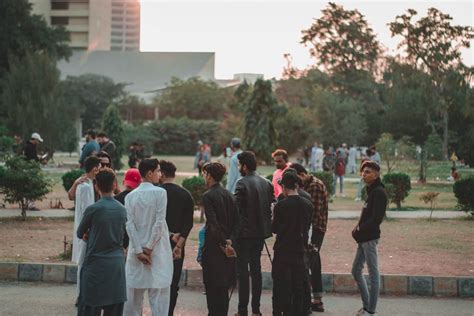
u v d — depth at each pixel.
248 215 9.51
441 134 67.00
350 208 23.50
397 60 65.94
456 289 11.32
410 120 70.75
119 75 181.88
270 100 52.75
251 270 9.61
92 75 117.75
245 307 9.52
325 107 71.75
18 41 63.62
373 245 9.62
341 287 11.48
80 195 9.52
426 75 63.22
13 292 10.90
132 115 113.12
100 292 7.60
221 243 8.88
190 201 8.92
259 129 52.56
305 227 8.96
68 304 10.08
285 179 9.03
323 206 9.80
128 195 8.34
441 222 19.80
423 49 63.72
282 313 9.05
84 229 7.75
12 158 18.75
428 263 13.12
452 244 15.55
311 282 10.08
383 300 10.91
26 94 52.62
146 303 10.43
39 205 22.56
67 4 185.62
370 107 85.88
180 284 11.63
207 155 44.22
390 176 23.45
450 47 63.06
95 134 20.39
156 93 155.62
